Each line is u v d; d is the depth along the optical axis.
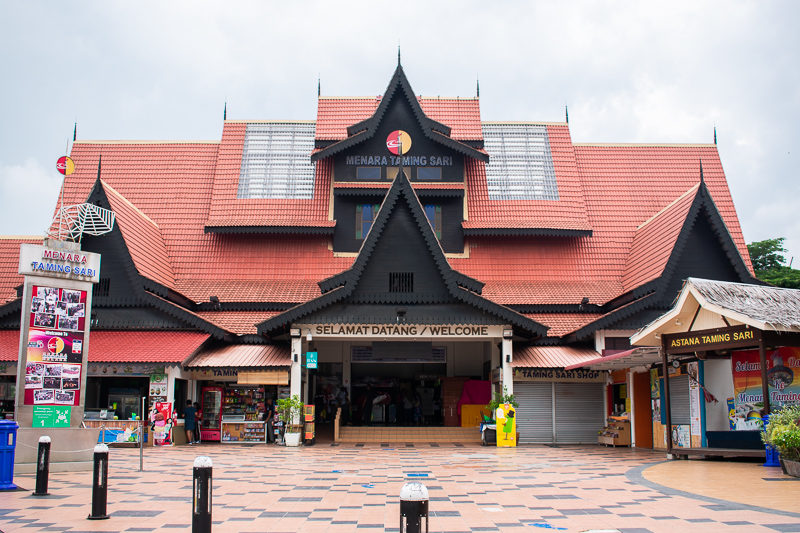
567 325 36.03
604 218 41.91
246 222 39.34
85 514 12.91
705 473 18.56
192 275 38.91
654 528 11.21
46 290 21.64
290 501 14.41
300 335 32.59
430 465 22.03
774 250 59.84
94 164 43.75
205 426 33.88
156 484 17.20
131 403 33.78
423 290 33.00
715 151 44.81
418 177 39.72
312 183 41.62
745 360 22.64
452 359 40.91
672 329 23.02
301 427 31.88
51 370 21.45
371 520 12.27
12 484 16.16
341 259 39.34
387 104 39.44
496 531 11.25
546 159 43.34
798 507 12.96
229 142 43.72
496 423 31.81
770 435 18.52
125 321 34.34
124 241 34.62
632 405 31.16
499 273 39.00
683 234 33.72
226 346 34.84
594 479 17.84
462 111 43.50
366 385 41.66
